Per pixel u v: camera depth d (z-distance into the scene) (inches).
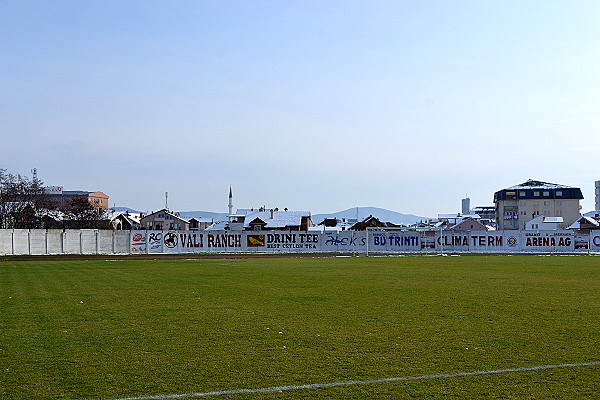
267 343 567.8
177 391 409.7
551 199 6427.2
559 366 474.0
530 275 1478.8
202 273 1582.2
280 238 3282.5
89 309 813.9
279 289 1107.3
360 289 1102.4
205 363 487.8
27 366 478.3
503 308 813.9
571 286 1156.5
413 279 1349.7
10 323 689.0
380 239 3331.7
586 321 695.1
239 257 2723.9
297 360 497.4
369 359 500.1
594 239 3267.7
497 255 2908.5
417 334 612.4
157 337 600.1
